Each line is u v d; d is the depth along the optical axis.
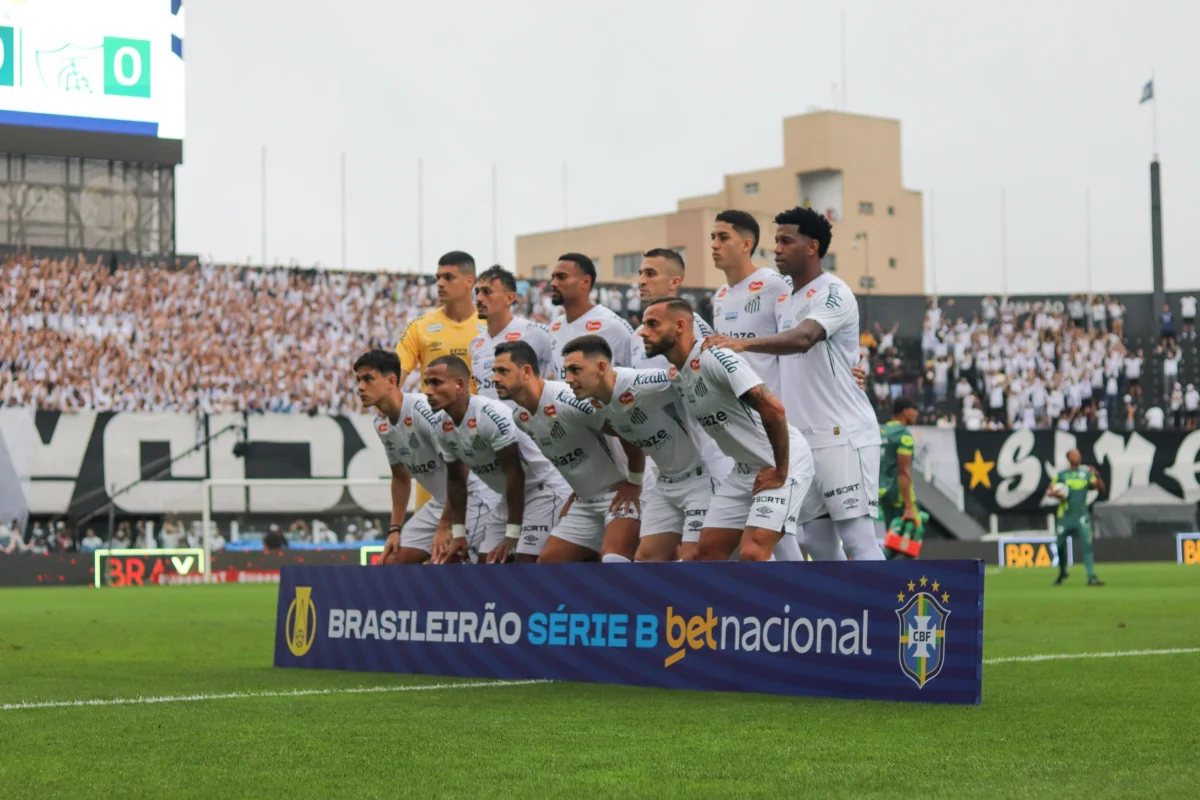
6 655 10.08
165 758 4.93
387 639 8.45
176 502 30.70
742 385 7.37
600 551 9.19
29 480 29.69
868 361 39.25
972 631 6.18
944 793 4.07
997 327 39.81
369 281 35.06
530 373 8.41
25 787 4.37
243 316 33.34
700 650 7.02
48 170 32.81
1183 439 36.50
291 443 31.70
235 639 11.77
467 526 10.37
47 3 32.31
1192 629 11.27
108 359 31.70
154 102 33.34
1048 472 36.16
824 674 6.59
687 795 4.09
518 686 7.33
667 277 9.06
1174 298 39.75
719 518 8.16
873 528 8.75
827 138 62.06
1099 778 4.29
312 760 4.84
